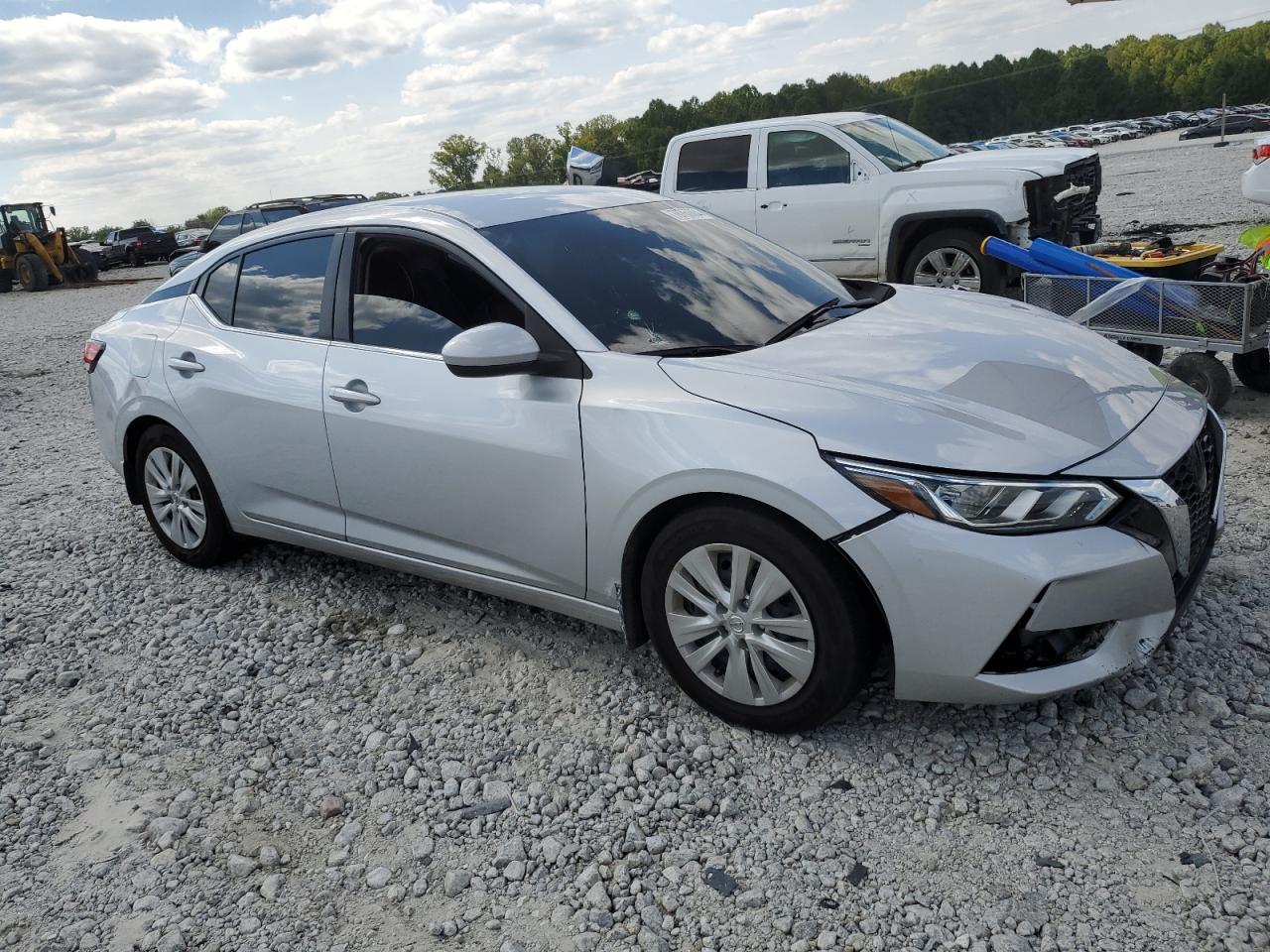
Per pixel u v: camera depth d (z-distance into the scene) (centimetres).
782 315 348
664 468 288
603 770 297
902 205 855
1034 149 935
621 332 322
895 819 264
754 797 278
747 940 230
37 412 920
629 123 12450
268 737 332
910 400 279
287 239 410
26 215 2788
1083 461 263
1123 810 257
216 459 425
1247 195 581
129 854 279
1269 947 212
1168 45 12912
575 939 235
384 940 241
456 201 388
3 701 374
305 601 430
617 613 322
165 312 454
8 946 250
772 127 931
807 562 272
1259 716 285
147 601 447
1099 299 539
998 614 256
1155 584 264
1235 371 574
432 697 346
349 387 366
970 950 221
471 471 337
